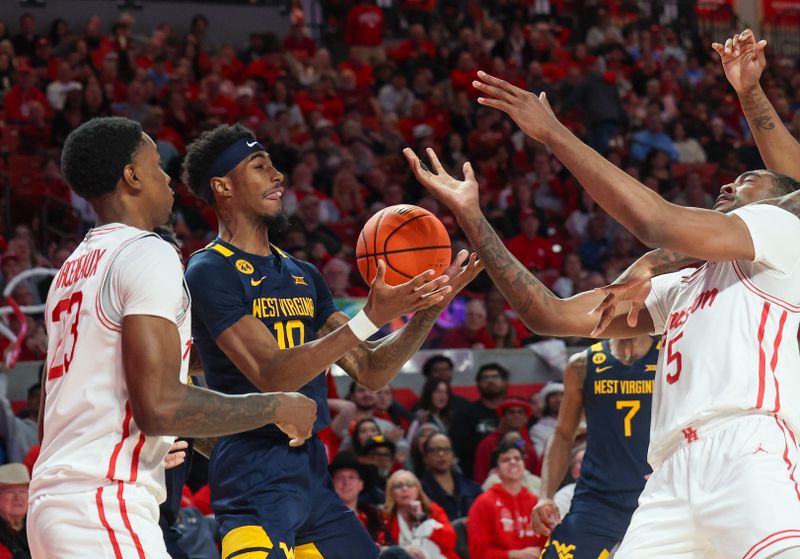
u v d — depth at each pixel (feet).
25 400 26.35
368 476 22.70
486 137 48.06
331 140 43.68
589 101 49.37
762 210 10.41
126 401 9.79
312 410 10.43
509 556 21.18
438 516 21.61
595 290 11.84
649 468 16.65
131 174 10.47
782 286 10.44
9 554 18.49
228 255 12.57
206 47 51.01
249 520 12.17
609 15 62.28
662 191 45.83
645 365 16.78
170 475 14.42
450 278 12.45
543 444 26.17
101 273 9.91
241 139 12.86
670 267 11.05
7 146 40.01
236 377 12.46
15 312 26.73
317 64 50.90
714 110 55.98
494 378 27.43
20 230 32.60
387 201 41.06
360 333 11.30
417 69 51.88
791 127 53.67
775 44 65.72
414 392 29.73
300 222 36.22
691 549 10.32
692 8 64.85
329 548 12.80
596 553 16.67
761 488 9.73
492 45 56.08
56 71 44.78
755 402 10.18
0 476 18.67
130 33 49.01
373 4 56.59
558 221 43.65
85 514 9.57
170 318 9.72
